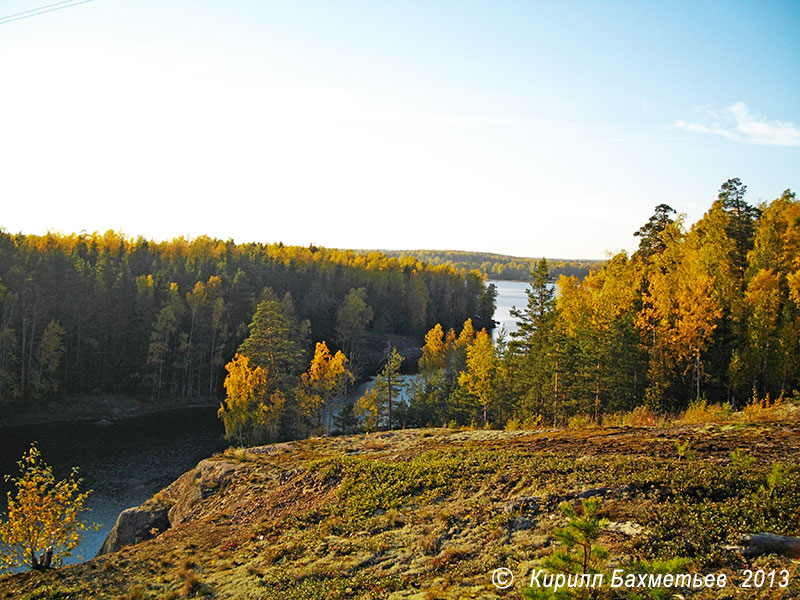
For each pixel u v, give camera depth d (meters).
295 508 21.80
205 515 25.38
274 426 55.78
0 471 45.69
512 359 53.12
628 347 42.03
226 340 84.44
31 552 20.11
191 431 61.81
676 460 16.67
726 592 8.84
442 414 59.22
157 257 108.75
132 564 18.12
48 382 67.50
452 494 17.70
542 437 26.25
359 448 32.84
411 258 167.62
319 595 12.45
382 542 14.97
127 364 75.31
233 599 13.68
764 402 31.95
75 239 99.19
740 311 39.19
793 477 13.27
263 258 114.62
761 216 45.47
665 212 61.12
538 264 53.91
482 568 11.78
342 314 99.56
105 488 42.84
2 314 66.00
